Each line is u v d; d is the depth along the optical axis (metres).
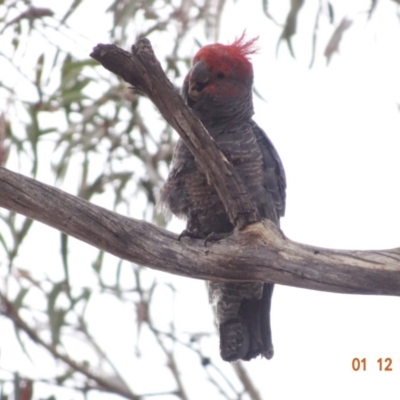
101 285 13.95
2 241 13.44
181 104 8.41
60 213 8.73
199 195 10.32
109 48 8.15
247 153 10.47
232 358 10.73
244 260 8.74
